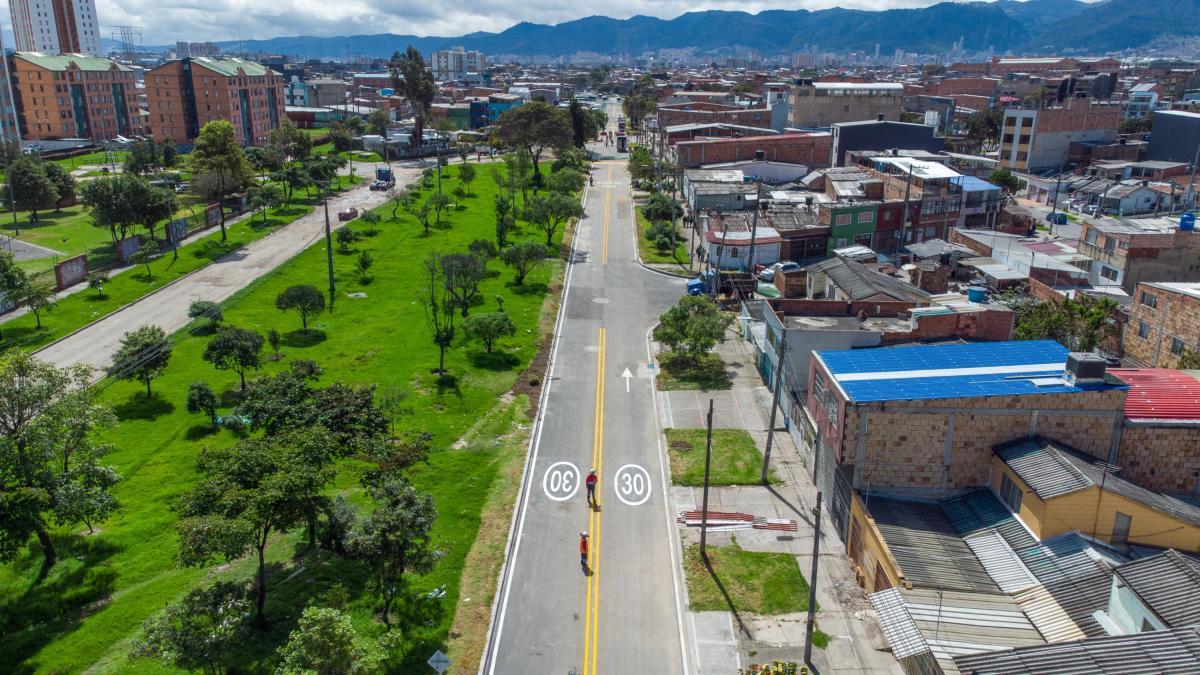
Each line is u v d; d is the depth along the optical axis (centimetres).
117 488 4866
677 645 3678
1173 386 4509
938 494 4262
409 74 18388
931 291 7469
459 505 4762
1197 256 8150
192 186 12569
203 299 8444
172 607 3186
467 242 10869
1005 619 3350
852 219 9925
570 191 12812
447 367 6762
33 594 3928
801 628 3772
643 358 7162
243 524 3209
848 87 17588
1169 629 2838
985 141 18888
